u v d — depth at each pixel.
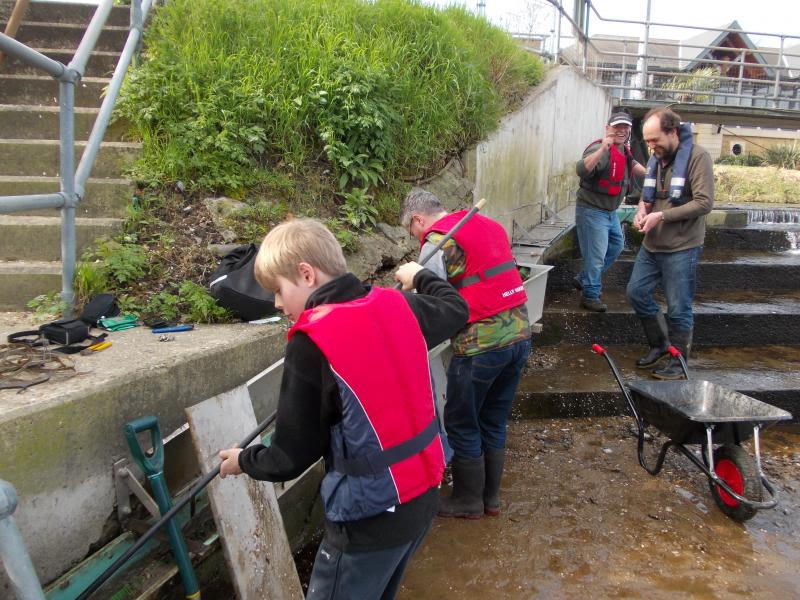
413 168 5.01
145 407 2.25
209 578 2.46
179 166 3.90
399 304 1.81
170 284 3.30
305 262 1.74
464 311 2.06
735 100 16.12
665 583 2.89
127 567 2.11
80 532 2.04
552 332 5.57
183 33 4.57
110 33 5.28
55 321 2.75
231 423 2.41
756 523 3.41
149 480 2.12
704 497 3.64
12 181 3.73
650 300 4.93
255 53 4.48
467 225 3.06
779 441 4.46
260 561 2.34
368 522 1.68
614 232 5.79
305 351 1.62
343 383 1.60
